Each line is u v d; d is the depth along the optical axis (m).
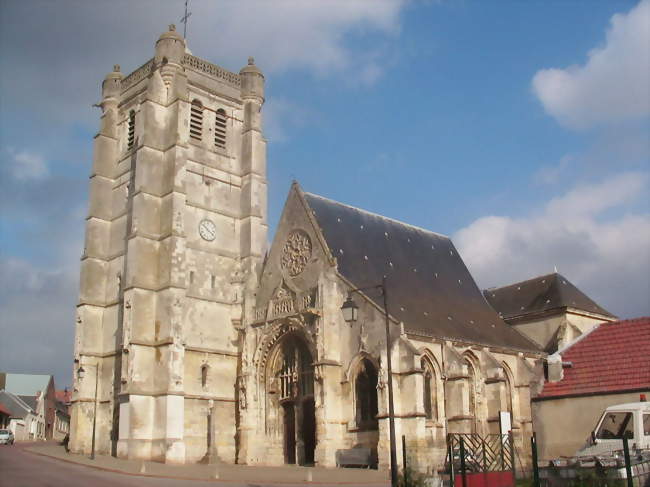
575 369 34.66
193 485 33.91
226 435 58.22
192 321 58.69
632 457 23.39
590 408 32.41
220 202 63.91
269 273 58.38
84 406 59.06
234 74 68.31
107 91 67.12
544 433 33.41
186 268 58.62
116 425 57.34
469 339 54.03
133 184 62.34
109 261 63.34
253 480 37.56
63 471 38.72
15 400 113.94
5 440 78.50
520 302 69.88
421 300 56.91
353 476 40.41
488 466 28.00
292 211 57.66
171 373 54.34
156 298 57.38
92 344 60.91
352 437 48.62
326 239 54.81
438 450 47.81
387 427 45.38
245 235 63.97
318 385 49.53
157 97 61.94
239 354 60.19
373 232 61.03
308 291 53.50
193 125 63.88
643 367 32.66
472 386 53.56
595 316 67.44
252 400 55.47
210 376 58.53
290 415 54.94
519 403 57.22
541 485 23.52
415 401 45.62
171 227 57.81
